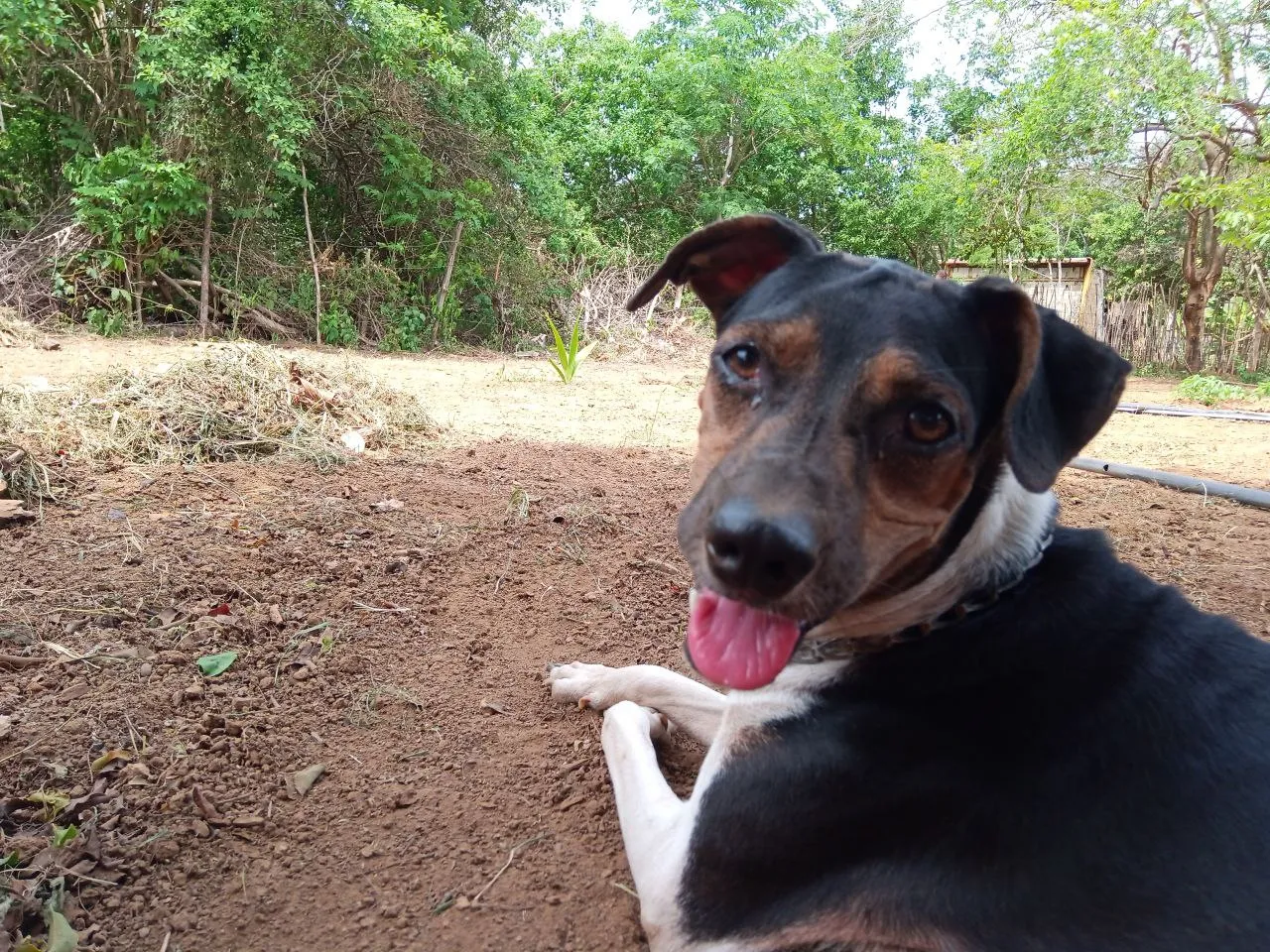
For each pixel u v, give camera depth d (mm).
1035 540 319
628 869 352
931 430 289
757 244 378
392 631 511
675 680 432
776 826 294
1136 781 266
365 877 340
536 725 439
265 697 437
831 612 279
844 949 277
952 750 288
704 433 333
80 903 315
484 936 317
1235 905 240
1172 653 292
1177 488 915
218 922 315
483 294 2215
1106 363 301
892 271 317
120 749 387
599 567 614
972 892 268
